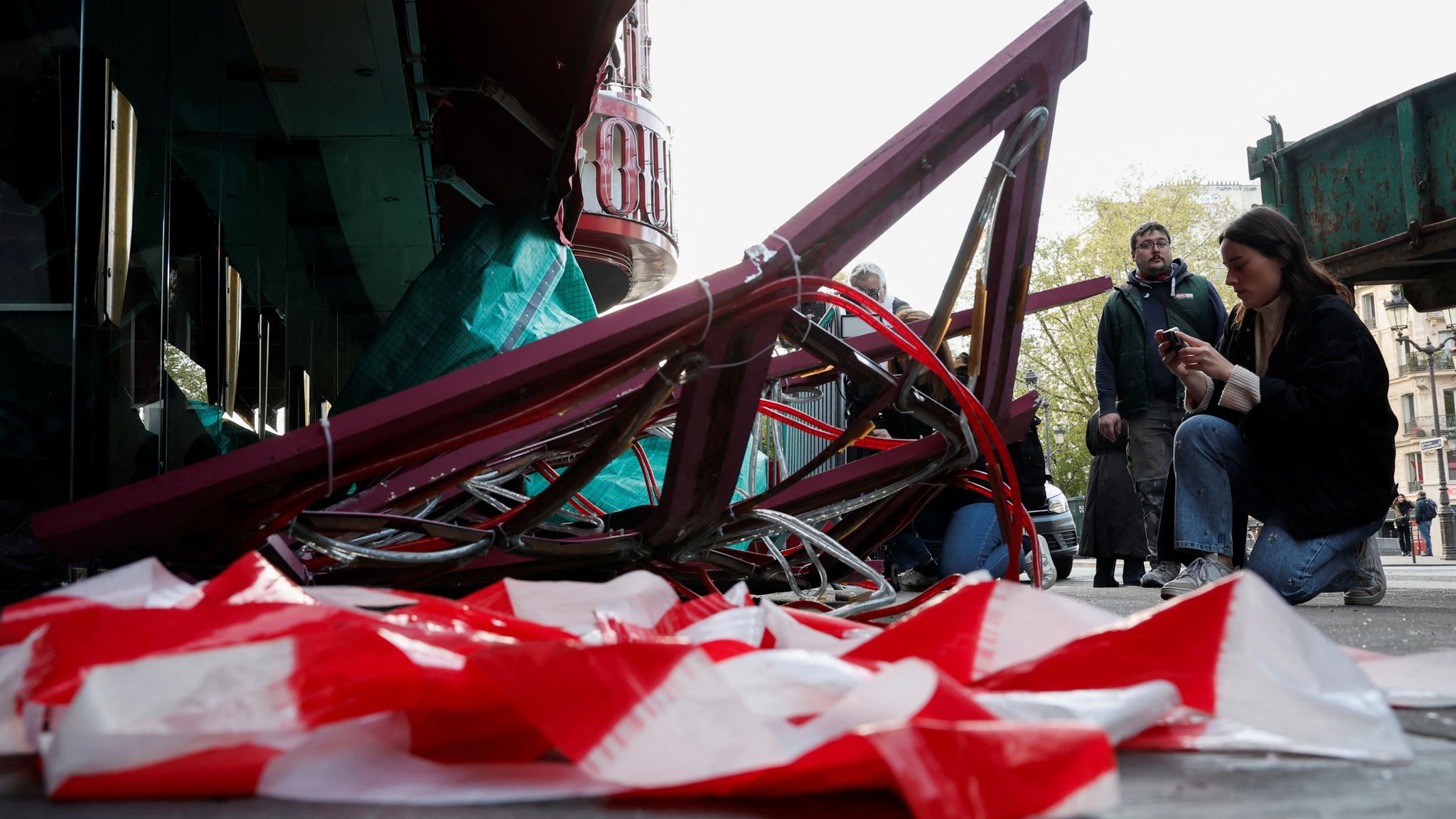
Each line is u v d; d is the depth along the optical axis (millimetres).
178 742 837
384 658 890
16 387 2891
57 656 949
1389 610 3816
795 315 2145
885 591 2510
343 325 8055
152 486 1853
